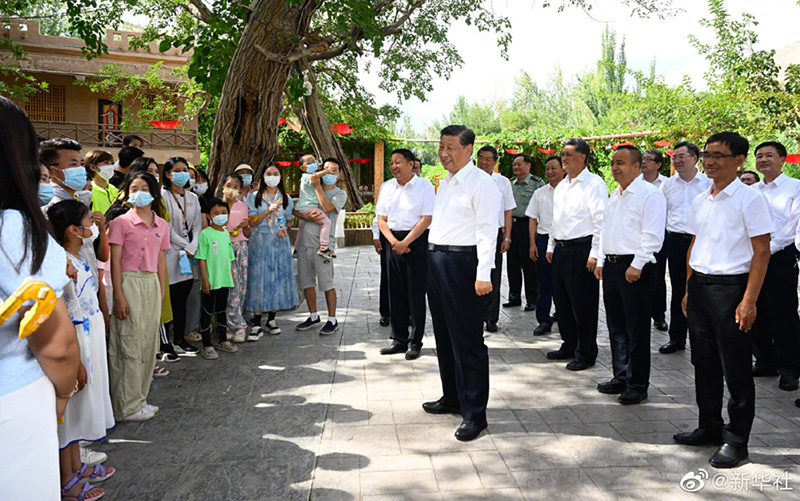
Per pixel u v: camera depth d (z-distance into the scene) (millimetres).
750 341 3100
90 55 8258
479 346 3521
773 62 10148
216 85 7668
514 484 2926
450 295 3508
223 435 3527
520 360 5078
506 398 4152
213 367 4844
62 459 2777
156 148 17031
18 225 1497
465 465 3135
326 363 4961
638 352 4012
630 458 3207
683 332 5301
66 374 1589
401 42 10953
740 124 10625
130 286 3676
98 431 2932
